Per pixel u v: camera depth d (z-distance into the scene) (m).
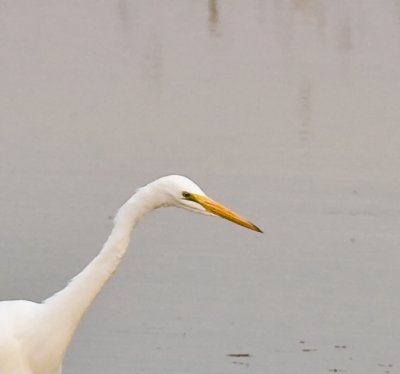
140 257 13.35
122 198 14.73
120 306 12.36
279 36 21.80
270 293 12.60
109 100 18.25
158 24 22.52
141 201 8.52
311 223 14.16
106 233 13.80
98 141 16.56
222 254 13.41
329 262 13.30
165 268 13.08
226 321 12.07
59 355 8.95
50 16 22.69
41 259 13.25
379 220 14.27
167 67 19.94
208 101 18.31
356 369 11.36
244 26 22.45
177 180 8.45
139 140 16.62
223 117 17.59
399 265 13.25
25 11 22.95
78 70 19.66
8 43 20.91
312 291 12.68
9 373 8.88
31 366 8.93
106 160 15.88
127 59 20.27
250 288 12.69
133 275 12.96
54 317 8.84
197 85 19.06
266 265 13.20
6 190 14.98
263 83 19.20
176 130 17.03
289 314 12.27
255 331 11.92
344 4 24.08
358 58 20.48
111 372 11.16
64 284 12.80
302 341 11.76
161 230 14.03
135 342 11.66
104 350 11.56
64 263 13.20
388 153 16.33
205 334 11.82
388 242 13.71
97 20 22.62
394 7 23.66
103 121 17.34
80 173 15.46
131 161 15.87
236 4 24.16
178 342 11.70
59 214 14.27
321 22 22.72
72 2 23.80
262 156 16.14
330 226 14.11
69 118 17.44
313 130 17.12
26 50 20.56
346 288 12.77
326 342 11.76
